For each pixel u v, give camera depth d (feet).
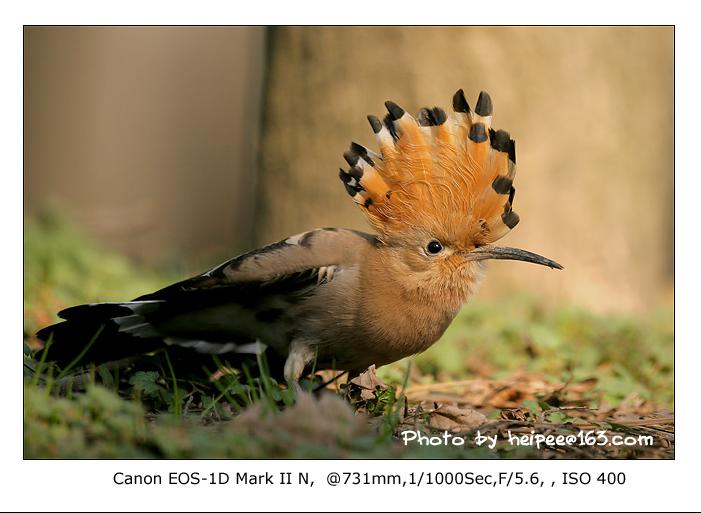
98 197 107.76
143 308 29.53
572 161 52.26
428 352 38.29
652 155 55.88
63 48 104.06
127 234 76.23
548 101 51.42
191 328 30.12
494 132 30.25
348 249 29.76
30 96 101.50
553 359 38.60
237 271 28.86
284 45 52.90
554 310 47.67
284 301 29.40
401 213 29.96
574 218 52.49
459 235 29.99
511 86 50.88
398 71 50.85
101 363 30.27
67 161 104.68
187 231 116.16
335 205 52.34
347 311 29.35
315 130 52.34
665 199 58.59
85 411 24.93
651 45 54.90
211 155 119.44
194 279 28.84
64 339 29.94
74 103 104.99
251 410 24.88
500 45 50.70
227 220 119.85
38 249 49.37
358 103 51.52
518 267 51.88
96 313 29.60
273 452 23.65
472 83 50.62
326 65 51.93
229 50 120.88
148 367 30.73
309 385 29.40
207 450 23.38
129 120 112.27
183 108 117.29
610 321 44.80
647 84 54.95
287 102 52.90
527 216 51.75
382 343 29.86
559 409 30.19
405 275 29.66
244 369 28.94
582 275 52.80
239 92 121.49
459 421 27.94
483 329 42.68
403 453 24.21
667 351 40.27
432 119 30.42
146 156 113.70
